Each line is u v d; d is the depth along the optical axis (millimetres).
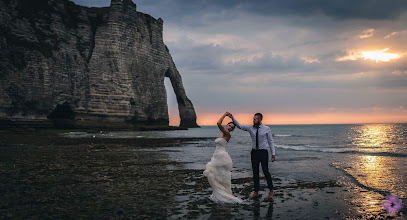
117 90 80188
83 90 76562
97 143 26906
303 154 17016
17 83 62156
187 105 116188
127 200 6176
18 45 64875
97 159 14242
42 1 74250
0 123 58375
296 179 8914
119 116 79625
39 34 71000
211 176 6191
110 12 84125
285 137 44594
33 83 64625
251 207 5672
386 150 19594
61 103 70562
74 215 5051
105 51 81375
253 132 6613
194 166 11836
